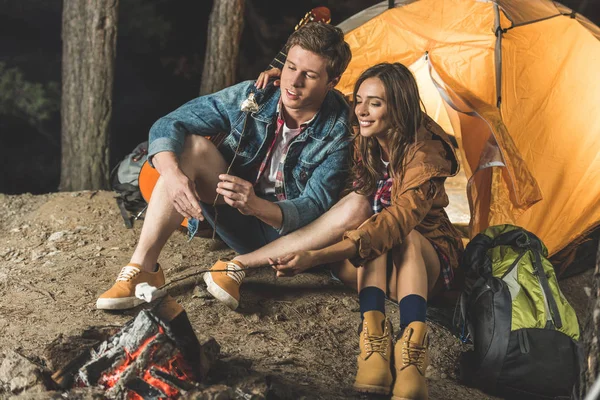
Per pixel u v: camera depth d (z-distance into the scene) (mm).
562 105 4379
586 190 4344
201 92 5988
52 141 7863
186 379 2482
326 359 3199
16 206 4891
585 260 4605
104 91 5566
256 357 3072
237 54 5926
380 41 4625
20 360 2518
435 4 4559
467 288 3375
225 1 5789
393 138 3062
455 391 3123
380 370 2762
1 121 7820
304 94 3217
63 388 2482
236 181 3092
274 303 3590
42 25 7918
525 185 3885
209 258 4004
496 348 3135
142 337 2438
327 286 3812
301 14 10047
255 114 3350
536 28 4438
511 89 4348
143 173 4379
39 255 4047
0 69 6918
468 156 4117
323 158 3354
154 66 9203
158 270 3357
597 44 4461
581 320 4105
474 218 4043
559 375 3107
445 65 4414
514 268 3328
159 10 9523
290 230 3273
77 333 2705
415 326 2789
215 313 3430
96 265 3908
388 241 2848
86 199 4883
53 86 7102
